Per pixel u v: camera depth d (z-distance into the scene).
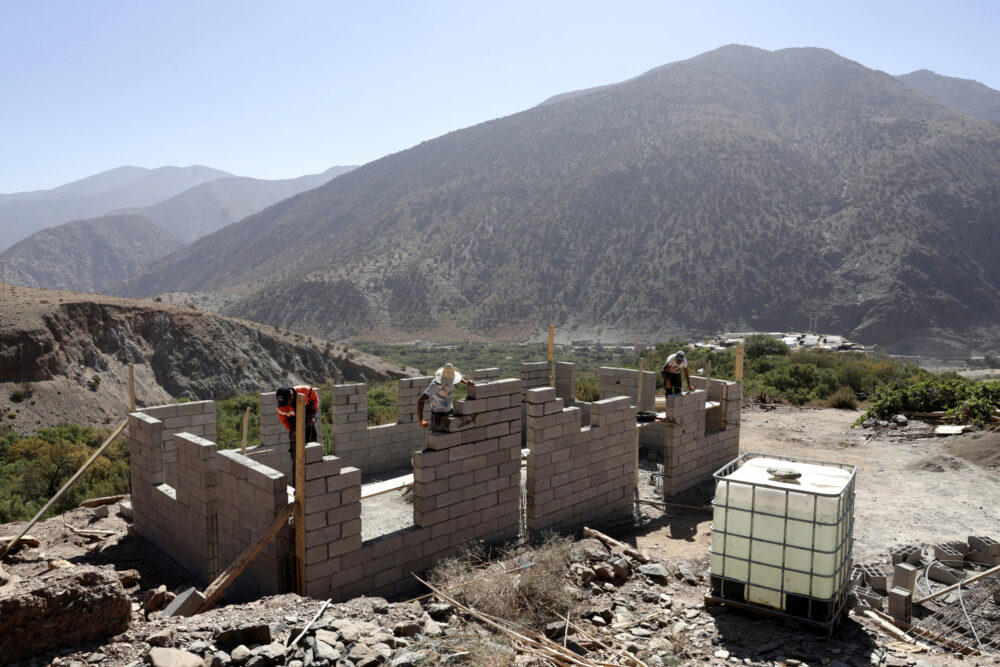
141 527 9.21
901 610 6.57
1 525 9.87
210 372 69.06
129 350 66.25
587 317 193.50
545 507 8.91
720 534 6.04
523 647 5.11
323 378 78.81
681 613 6.13
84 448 24.09
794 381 24.05
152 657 4.32
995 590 7.32
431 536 7.70
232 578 6.11
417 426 12.46
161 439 8.89
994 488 11.25
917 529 9.49
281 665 4.63
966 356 155.88
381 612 5.79
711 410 12.63
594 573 7.00
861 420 16.73
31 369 54.75
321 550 6.66
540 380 14.46
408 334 196.75
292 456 8.09
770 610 5.77
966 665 5.23
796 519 5.60
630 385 13.97
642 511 10.60
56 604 4.44
